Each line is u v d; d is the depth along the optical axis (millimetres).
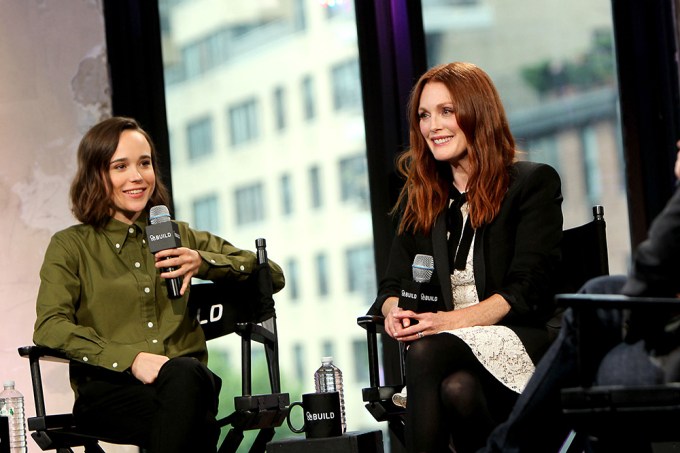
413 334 4727
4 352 6156
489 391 4539
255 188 7027
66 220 6320
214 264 5293
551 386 3811
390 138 6758
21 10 6348
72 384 5141
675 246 3389
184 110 6758
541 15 7066
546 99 7070
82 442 4996
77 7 6414
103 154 5219
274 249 7141
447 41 6926
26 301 6223
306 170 7105
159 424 4621
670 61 7008
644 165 7012
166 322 5262
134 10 6570
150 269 5312
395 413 5090
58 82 6363
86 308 5188
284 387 7312
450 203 5184
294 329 7305
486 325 4723
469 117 5055
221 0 6902
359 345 7031
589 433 3570
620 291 3797
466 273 5004
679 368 3457
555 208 5035
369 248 6867
